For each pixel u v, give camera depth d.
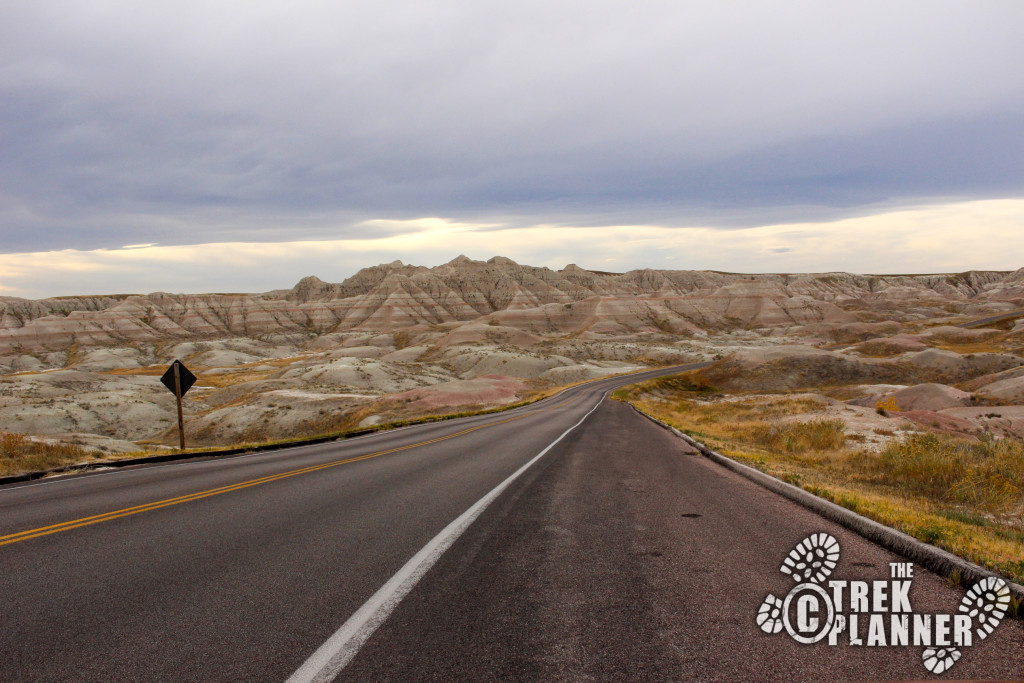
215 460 14.20
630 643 3.17
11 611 3.85
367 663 2.97
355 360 108.94
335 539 5.62
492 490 8.38
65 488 9.54
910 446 12.20
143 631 3.48
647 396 68.25
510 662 2.95
